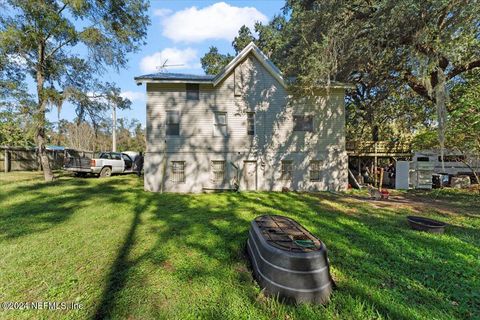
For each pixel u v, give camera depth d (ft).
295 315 8.72
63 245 15.16
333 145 42.86
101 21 42.22
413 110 45.24
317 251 10.12
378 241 16.37
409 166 43.88
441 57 25.11
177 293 10.11
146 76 41.47
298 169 42.55
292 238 11.52
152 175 40.63
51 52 43.73
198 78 41.50
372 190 34.58
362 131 65.26
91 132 114.62
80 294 10.00
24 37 37.78
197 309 9.11
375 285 10.82
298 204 29.55
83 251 14.30
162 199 32.27
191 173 41.47
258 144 42.42
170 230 18.45
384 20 25.38
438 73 25.76
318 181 42.63
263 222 14.33
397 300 9.65
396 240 16.53
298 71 39.58
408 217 20.70
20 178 45.62
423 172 43.75
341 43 30.63
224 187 42.04
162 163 40.96
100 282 10.92
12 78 41.98
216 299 9.71
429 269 12.35
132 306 9.25
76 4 37.45
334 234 17.67
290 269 9.55
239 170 42.22
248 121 42.57
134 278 11.28
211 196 35.73
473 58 26.48
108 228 18.79
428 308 9.20
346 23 30.68
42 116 40.96
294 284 9.44
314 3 34.78
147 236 17.04
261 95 42.37
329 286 9.98
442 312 8.98
